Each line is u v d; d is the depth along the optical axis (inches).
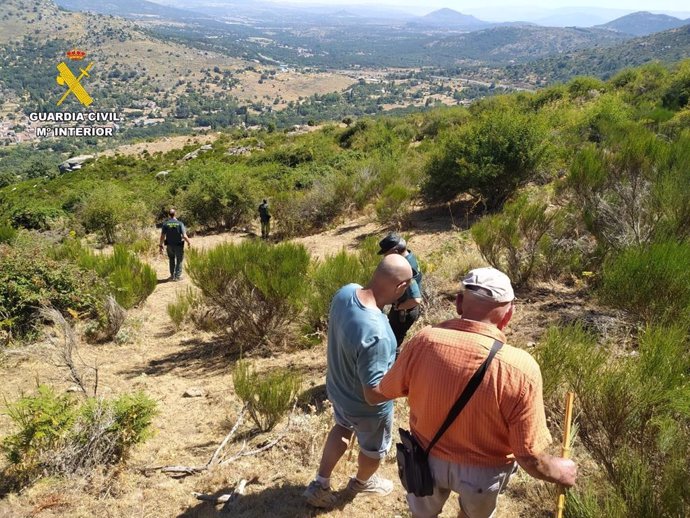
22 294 298.7
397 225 515.5
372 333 112.7
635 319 192.7
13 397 216.5
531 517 125.2
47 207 911.0
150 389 227.1
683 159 248.5
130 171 2380.7
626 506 99.3
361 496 138.2
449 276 308.2
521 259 276.1
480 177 467.8
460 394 87.9
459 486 93.4
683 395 117.0
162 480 151.3
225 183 746.2
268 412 172.2
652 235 226.1
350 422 126.5
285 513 133.6
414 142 1322.6
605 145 344.2
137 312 360.5
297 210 646.5
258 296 267.1
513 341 205.8
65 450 154.8
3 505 141.2
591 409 129.0
